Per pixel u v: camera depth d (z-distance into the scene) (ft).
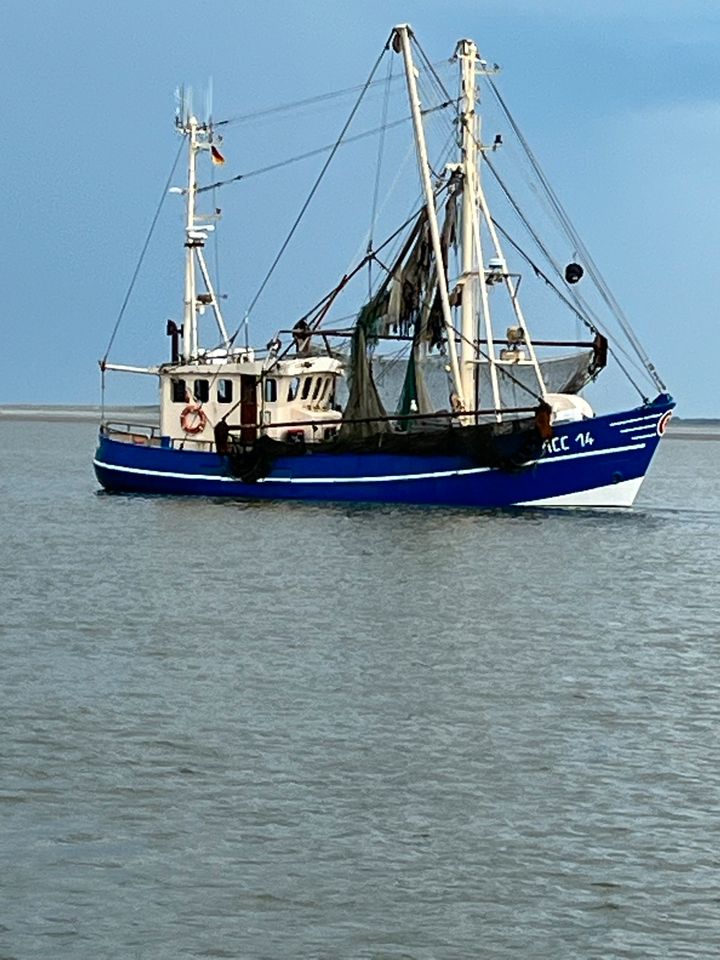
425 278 209.05
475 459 203.10
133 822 77.77
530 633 125.70
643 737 93.20
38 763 86.12
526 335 206.39
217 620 130.21
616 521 201.36
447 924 67.72
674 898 70.23
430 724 95.45
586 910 69.10
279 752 89.04
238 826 77.51
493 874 72.43
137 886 70.59
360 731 93.56
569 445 201.67
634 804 81.05
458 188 207.62
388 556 168.45
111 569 162.09
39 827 76.79
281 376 214.69
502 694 103.55
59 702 99.19
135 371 227.81
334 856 74.13
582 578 156.04
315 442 212.64
